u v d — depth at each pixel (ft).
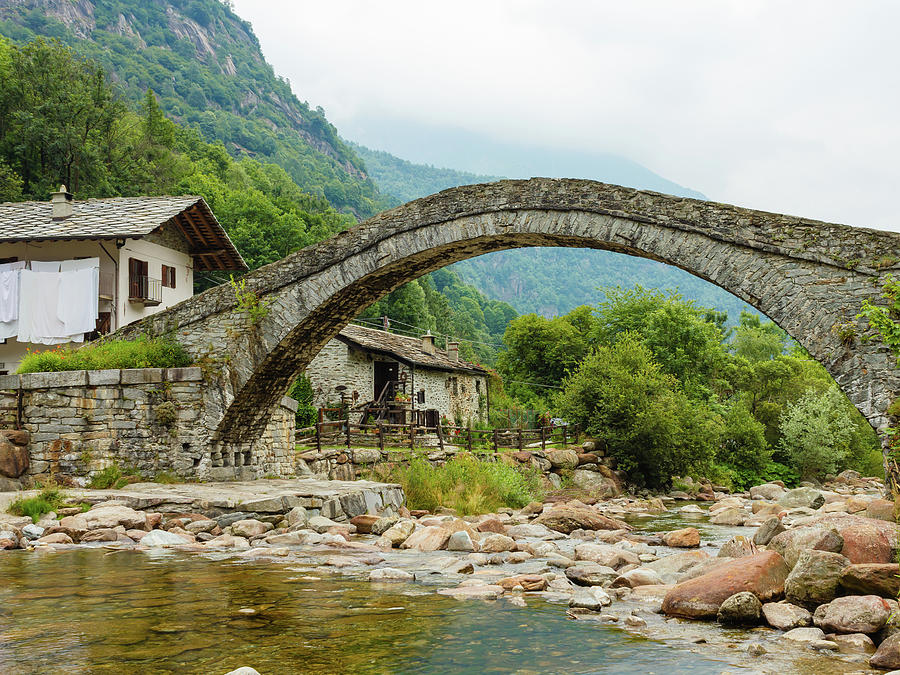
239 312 59.26
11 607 26.30
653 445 103.04
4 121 162.71
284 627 23.73
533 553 40.34
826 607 24.08
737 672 19.38
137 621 24.36
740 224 45.75
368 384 115.14
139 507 48.32
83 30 503.61
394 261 55.83
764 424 139.03
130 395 57.16
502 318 415.44
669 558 34.32
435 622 24.45
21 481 53.98
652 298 159.63
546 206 51.26
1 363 84.33
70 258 84.69
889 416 40.83
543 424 121.49
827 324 43.09
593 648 21.61
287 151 524.93
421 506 64.39
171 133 234.17
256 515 48.14
